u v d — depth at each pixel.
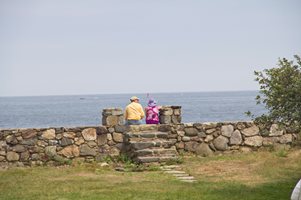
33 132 17.69
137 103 19.30
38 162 17.59
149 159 17.11
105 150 18.11
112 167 17.08
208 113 88.25
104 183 14.22
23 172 16.09
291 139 19.41
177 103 178.25
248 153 18.88
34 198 12.44
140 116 19.12
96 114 99.44
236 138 19.08
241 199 12.16
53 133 17.81
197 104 160.25
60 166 17.47
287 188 13.27
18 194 12.89
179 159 17.38
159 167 16.75
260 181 14.27
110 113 18.34
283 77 13.29
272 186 13.52
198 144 18.72
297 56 13.43
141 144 17.58
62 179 14.95
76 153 17.91
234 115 78.38
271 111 13.56
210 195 12.52
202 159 18.02
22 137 17.59
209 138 18.83
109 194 12.73
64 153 17.83
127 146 18.08
